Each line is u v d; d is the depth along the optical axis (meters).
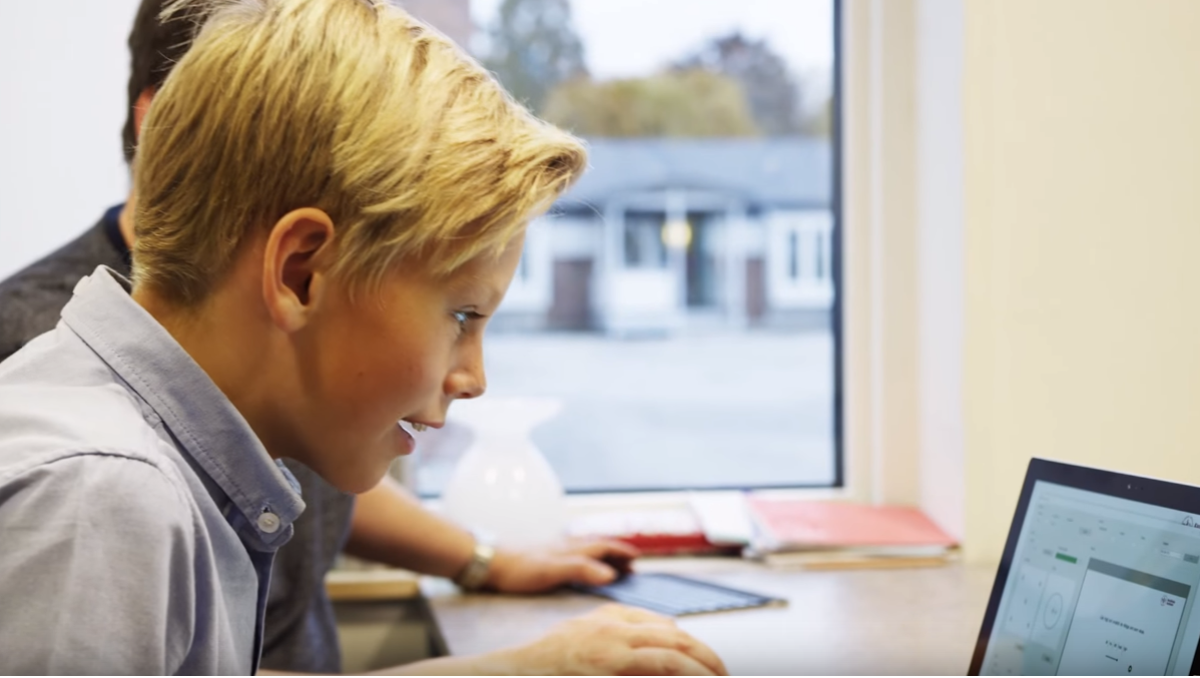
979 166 1.54
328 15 0.69
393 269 0.68
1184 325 1.18
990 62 1.50
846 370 1.89
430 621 1.41
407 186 0.67
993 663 0.82
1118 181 1.26
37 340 0.72
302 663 1.34
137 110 1.10
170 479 0.62
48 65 1.65
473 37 1.90
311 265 0.67
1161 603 0.69
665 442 2.85
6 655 0.55
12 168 1.65
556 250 5.49
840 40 1.89
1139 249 1.24
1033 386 1.39
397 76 0.69
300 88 0.67
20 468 0.58
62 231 1.67
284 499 0.73
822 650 1.16
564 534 1.65
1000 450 1.50
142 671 0.57
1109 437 1.26
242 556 0.72
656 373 4.88
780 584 1.46
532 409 1.62
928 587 1.43
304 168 0.67
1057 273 1.34
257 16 0.70
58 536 0.57
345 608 1.66
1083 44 1.30
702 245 5.83
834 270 1.93
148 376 0.68
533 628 1.31
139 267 0.72
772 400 3.74
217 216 0.68
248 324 0.69
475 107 0.71
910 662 1.11
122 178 1.67
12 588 0.56
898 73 1.78
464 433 1.89
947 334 1.63
